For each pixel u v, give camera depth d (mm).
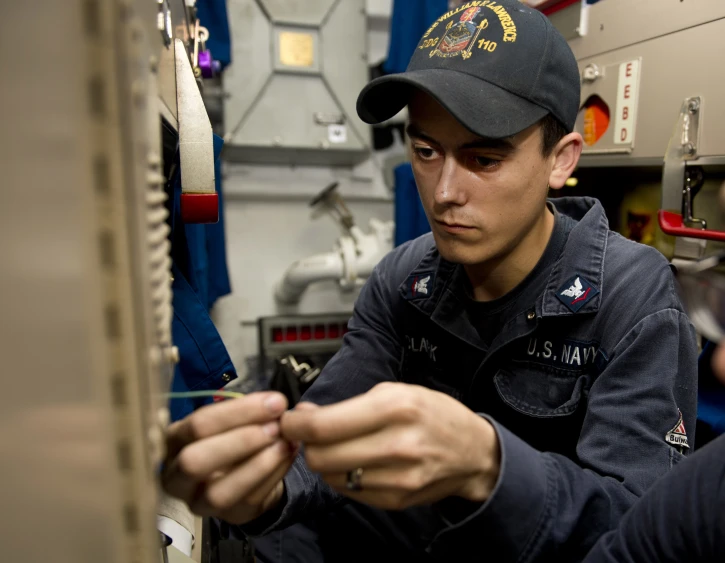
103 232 236
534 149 646
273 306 2207
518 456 456
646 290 692
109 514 263
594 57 1260
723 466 376
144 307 273
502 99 602
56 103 225
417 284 864
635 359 649
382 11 2102
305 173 2150
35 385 246
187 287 816
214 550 778
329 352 2094
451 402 428
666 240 1252
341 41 1830
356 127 1896
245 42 1746
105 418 253
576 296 721
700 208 1054
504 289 786
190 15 807
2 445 250
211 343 841
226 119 1778
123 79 236
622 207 1383
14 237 234
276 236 2166
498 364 792
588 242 755
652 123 1130
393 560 830
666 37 1074
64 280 240
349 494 411
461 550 479
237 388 1882
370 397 386
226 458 391
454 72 620
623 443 599
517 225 670
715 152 992
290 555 842
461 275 825
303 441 392
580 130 1321
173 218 738
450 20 687
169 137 536
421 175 679
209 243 1720
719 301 432
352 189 2207
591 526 494
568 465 510
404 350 932
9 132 226
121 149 233
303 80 1826
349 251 1985
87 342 245
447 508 491
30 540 260
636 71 1150
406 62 1779
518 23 641
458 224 653
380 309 941
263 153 1935
